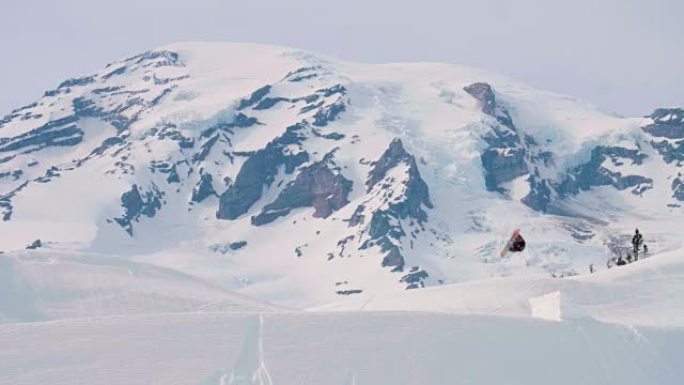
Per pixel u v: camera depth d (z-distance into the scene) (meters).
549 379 136.38
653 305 196.00
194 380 129.62
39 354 137.62
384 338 144.50
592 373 138.62
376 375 133.25
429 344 143.25
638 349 145.25
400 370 135.00
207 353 137.75
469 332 148.25
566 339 147.25
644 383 137.12
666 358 143.38
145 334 145.00
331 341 142.62
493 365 138.62
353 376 132.50
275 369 132.88
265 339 142.62
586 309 194.75
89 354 137.50
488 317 155.00
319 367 134.12
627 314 189.88
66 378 129.75
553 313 156.88
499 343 145.00
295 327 147.75
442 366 137.12
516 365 139.12
